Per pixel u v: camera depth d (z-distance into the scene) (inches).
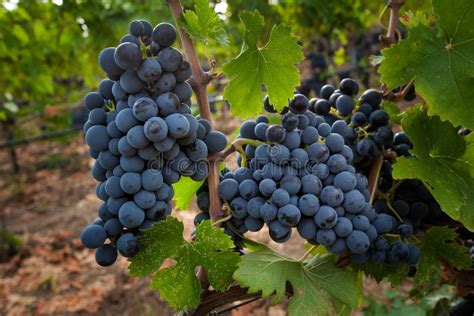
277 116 16.0
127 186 10.6
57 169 96.7
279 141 11.6
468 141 13.0
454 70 12.1
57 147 111.6
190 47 12.2
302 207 11.3
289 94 12.5
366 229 11.9
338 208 11.8
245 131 12.6
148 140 10.4
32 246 59.9
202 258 11.7
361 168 14.6
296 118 11.7
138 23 10.9
